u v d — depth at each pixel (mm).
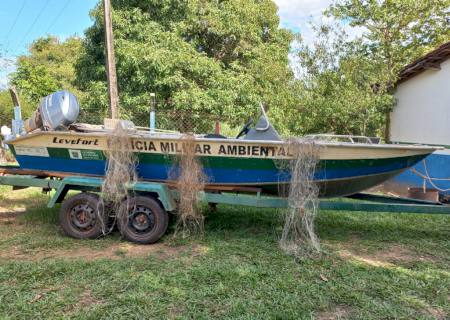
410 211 4801
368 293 3514
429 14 10609
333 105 9289
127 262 4070
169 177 4949
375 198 5402
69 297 3307
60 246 4680
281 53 15258
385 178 4863
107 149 4887
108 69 9953
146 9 12492
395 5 10164
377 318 3090
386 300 3396
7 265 3934
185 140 4645
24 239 4863
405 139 9352
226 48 13930
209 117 11109
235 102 11766
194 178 4684
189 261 4172
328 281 3723
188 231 5035
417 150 4555
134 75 11383
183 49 11672
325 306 3242
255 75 12781
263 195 5086
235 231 5312
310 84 9992
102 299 3297
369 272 3963
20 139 5230
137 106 11242
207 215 6020
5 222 5707
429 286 3668
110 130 5078
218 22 13094
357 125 9422
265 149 4555
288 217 4574
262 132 4730
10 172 5559
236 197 4801
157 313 3080
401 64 10781
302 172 4426
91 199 4906
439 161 7500
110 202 4867
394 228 5641
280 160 4543
